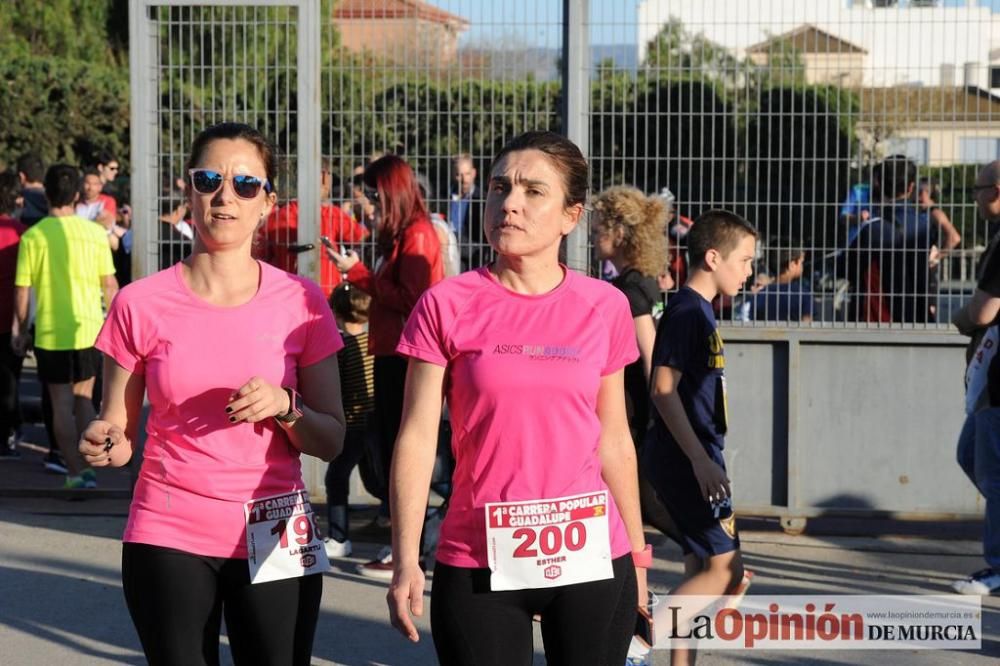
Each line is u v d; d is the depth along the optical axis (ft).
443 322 11.43
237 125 12.54
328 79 28.53
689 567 17.11
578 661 11.34
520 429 11.18
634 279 19.61
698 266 16.74
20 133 79.15
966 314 21.97
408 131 28.43
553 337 11.37
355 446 25.13
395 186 23.13
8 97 79.15
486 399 11.19
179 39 28.14
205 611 11.95
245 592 11.98
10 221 34.22
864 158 27.43
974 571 24.81
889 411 27.37
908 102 27.25
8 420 35.17
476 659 11.18
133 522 12.05
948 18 27.04
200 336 12.12
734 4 27.53
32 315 35.12
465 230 28.32
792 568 24.99
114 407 12.29
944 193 27.32
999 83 27.02
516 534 11.14
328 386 12.63
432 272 23.18
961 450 23.48
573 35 27.58
